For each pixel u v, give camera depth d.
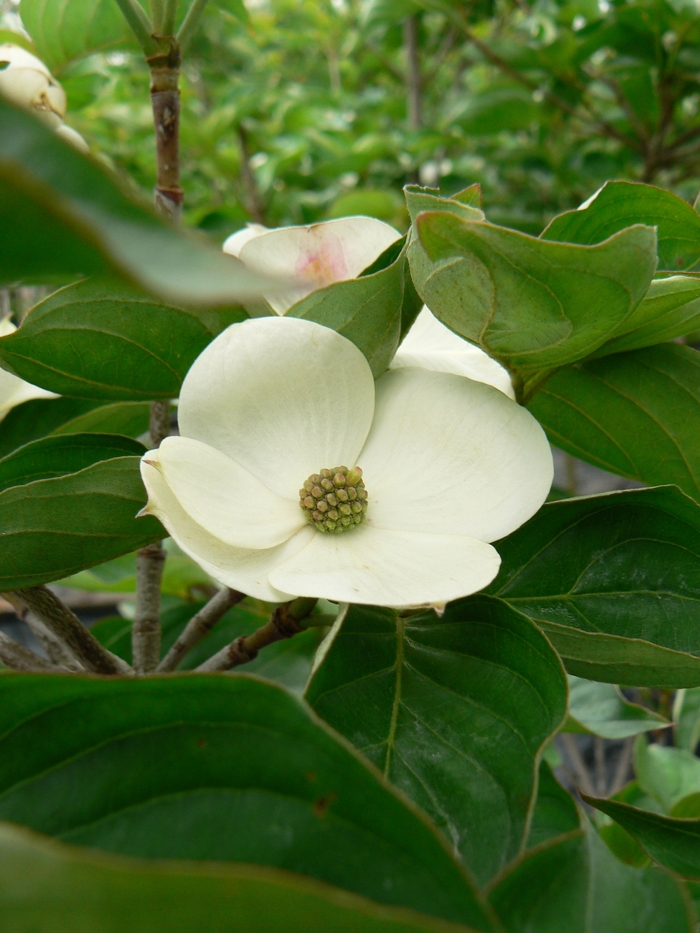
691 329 0.23
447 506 0.21
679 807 0.33
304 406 0.22
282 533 0.21
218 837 0.16
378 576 0.20
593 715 0.35
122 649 0.33
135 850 0.16
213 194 0.72
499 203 0.63
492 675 0.19
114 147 0.62
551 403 0.25
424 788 0.18
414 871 0.15
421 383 0.23
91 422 0.28
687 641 0.21
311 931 0.12
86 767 0.16
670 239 0.24
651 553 0.22
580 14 0.56
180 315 0.23
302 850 0.15
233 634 0.32
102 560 0.23
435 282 0.20
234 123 0.60
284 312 0.23
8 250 0.11
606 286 0.19
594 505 0.23
